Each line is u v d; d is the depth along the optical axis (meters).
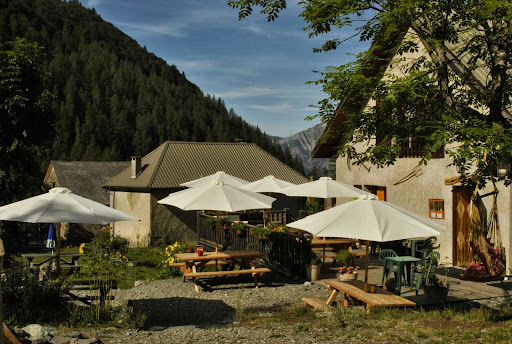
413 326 7.83
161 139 139.12
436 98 10.00
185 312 10.39
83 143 124.56
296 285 12.84
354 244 14.83
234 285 13.24
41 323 8.37
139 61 194.00
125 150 131.62
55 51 167.25
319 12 10.19
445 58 10.20
